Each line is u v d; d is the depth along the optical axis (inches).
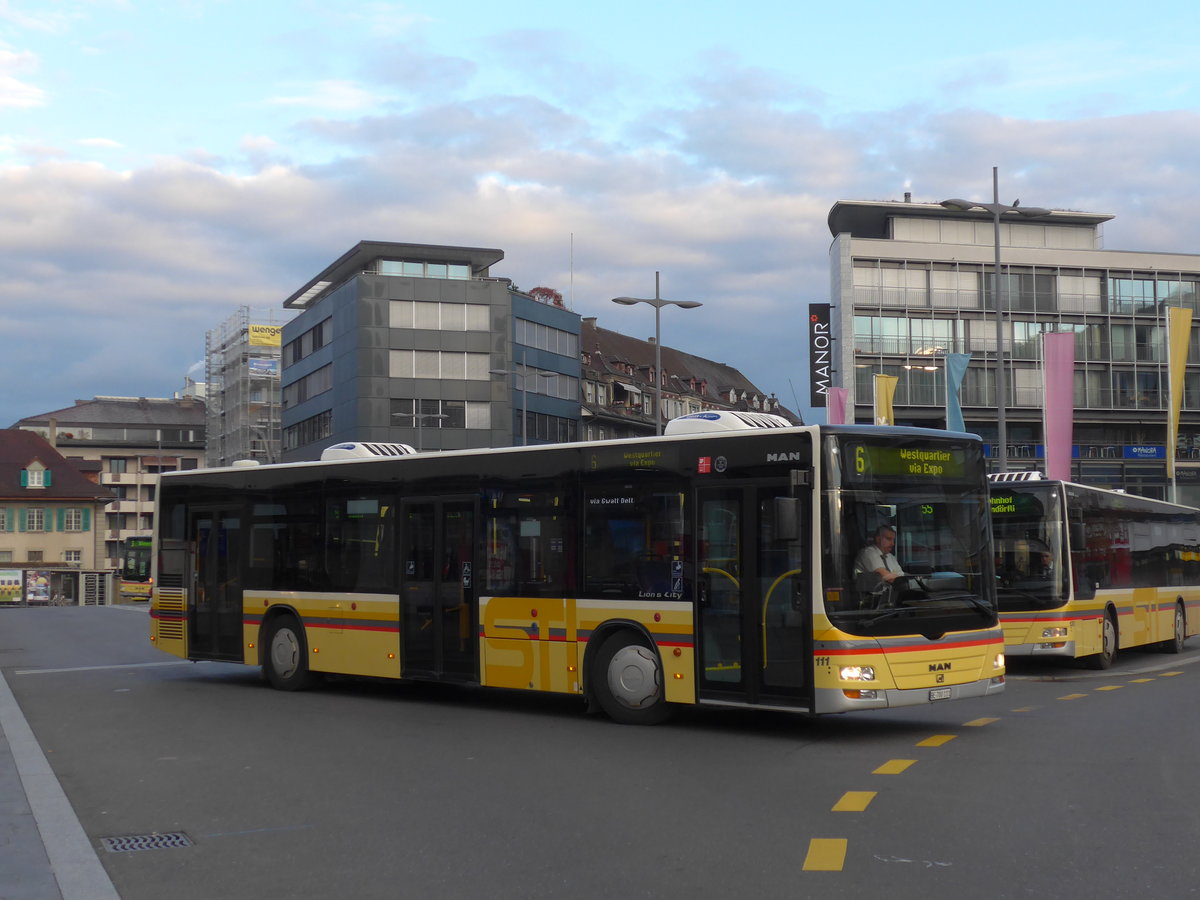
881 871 264.1
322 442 3371.1
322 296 3592.5
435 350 3174.2
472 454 602.9
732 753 443.5
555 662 559.8
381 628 637.3
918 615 483.2
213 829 328.2
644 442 537.0
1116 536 882.1
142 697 662.5
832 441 482.3
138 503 5162.4
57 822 332.2
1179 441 3142.2
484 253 3277.6
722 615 503.8
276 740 492.4
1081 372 3083.2
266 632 706.8
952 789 359.3
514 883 263.7
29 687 721.0
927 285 3036.4
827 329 3048.7
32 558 3855.8
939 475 507.8
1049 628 776.9
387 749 463.8
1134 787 358.0
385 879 270.8
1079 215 3142.2
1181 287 3137.3
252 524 720.3
